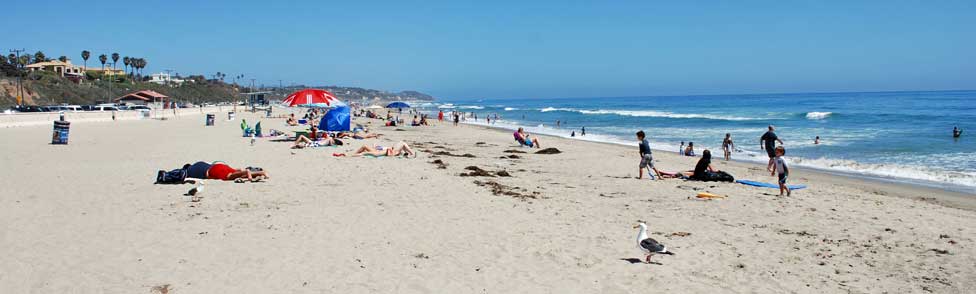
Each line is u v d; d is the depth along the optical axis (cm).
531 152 2531
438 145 2898
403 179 1473
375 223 979
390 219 1012
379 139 3075
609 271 740
